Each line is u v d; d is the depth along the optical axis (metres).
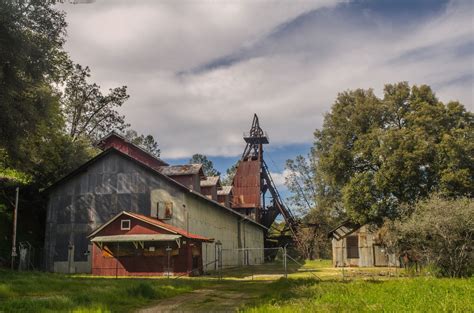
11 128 31.86
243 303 16.19
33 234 43.47
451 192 39.69
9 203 43.03
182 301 17.47
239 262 54.94
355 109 46.00
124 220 34.59
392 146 41.81
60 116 45.75
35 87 33.84
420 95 44.28
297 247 71.38
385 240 36.75
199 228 42.09
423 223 26.45
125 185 41.00
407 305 12.88
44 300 14.45
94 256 34.81
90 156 51.19
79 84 56.03
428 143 40.84
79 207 41.50
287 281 23.88
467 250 26.06
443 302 13.04
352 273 33.22
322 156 47.69
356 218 43.31
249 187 72.81
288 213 73.81
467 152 40.38
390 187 41.84
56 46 33.59
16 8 29.50
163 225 34.53
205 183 51.16
